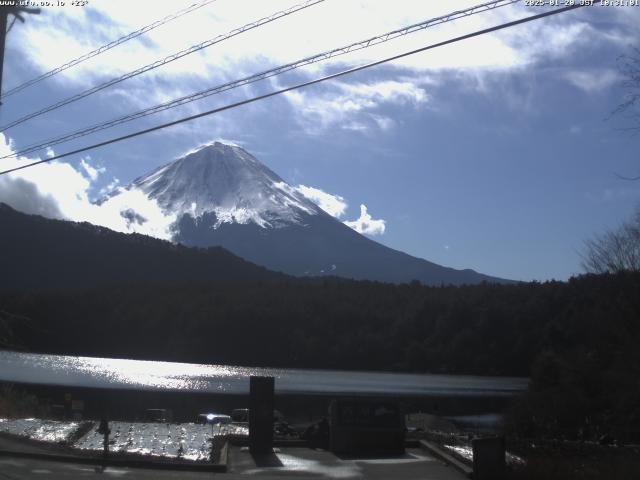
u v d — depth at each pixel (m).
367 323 146.12
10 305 134.75
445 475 17.23
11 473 16.20
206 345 145.38
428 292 156.00
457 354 120.88
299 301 157.25
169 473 17.11
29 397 43.03
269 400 20.44
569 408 40.22
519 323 115.50
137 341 150.00
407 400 80.81
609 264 39.91
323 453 20.56
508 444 23.86
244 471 17.67
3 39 21.81
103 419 18.58
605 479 16.77
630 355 36.97
